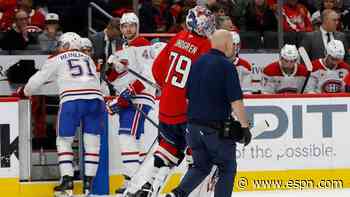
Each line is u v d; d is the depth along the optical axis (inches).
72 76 883.4
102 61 1028.5
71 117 879.1
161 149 821.2
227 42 759.1
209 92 748.6
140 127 909.8
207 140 750.5
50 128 938.7
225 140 751.1
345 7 1266.0
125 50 919.7
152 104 916.6
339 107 941.2
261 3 1185.4
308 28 1219.2
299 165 936.3
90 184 893.8
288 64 976.3
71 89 881.5
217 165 760.3
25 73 1078.4
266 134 928.9
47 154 926.4
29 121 895.1
